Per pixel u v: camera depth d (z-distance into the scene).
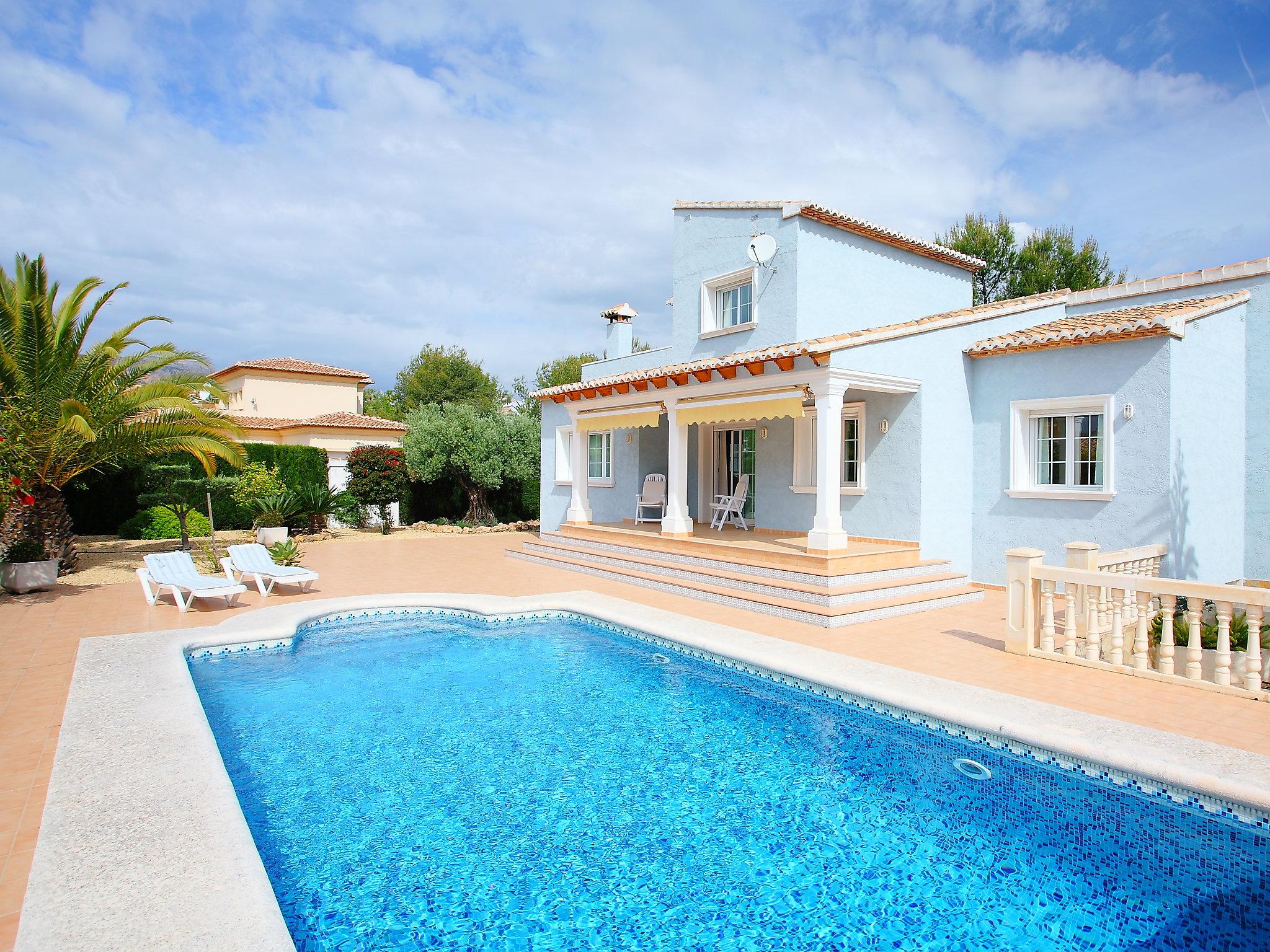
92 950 3.74
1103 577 9.41
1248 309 15.22
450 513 35.19
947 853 5.84
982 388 15.98
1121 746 6.54
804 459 18.11
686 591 15.02
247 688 9.99
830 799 6.79
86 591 15.59
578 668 11.05
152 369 18.80
